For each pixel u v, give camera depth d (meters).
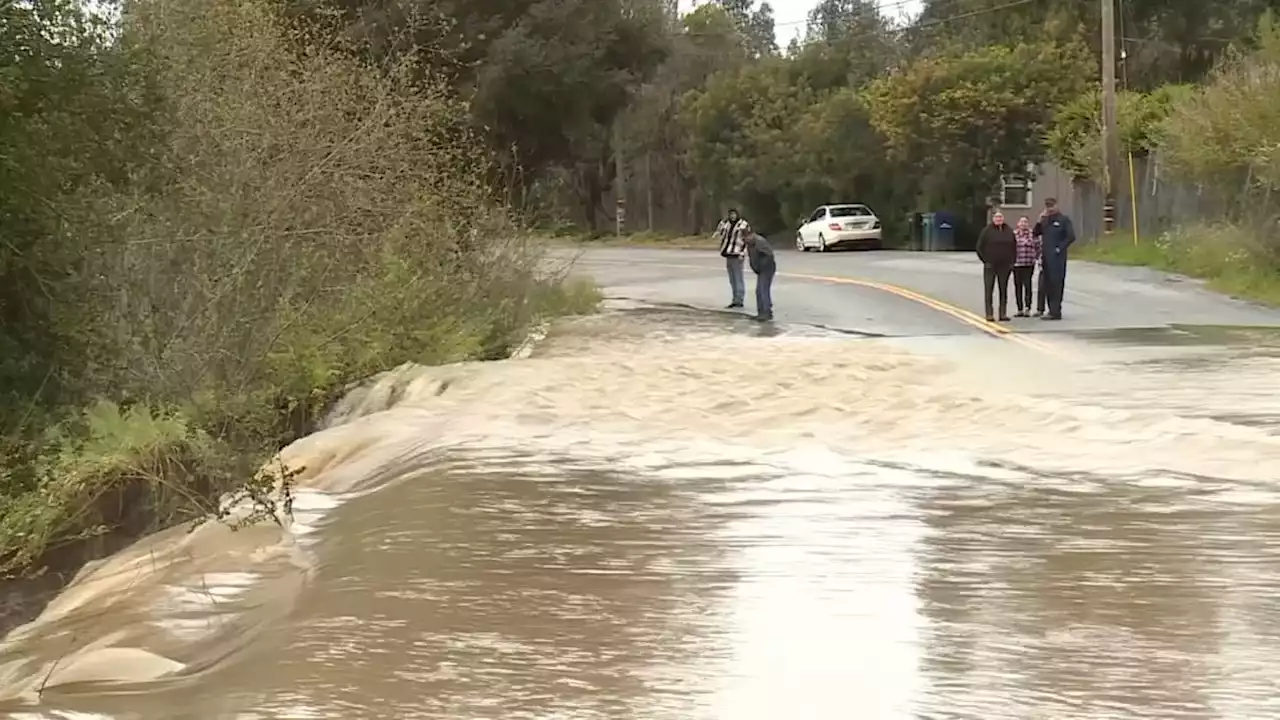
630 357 16.62
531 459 10.84
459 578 7.32
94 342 11.01
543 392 14.20
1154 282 25.12
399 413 13.41
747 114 56.62
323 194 15.23
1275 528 7.96
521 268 19.94
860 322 20.67
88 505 10.34
